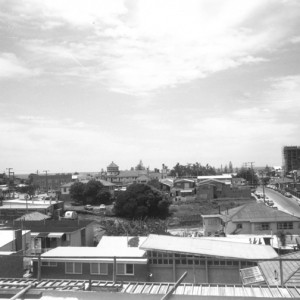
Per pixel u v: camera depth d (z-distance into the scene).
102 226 48.81
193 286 8.42
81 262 21.27
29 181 122.88
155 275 20.72
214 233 41.72
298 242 29.94
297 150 147.38
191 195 85.06
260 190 97.50
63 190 90.31
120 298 6.49
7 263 18.69
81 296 6.63
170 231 49.81
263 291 8.06
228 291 8.07
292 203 70.31
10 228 33.66
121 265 21.03
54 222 37.66
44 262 21.73
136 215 59.69
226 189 82.25
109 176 118.81
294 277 13.40
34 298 6.11
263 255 19.77
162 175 133.50
